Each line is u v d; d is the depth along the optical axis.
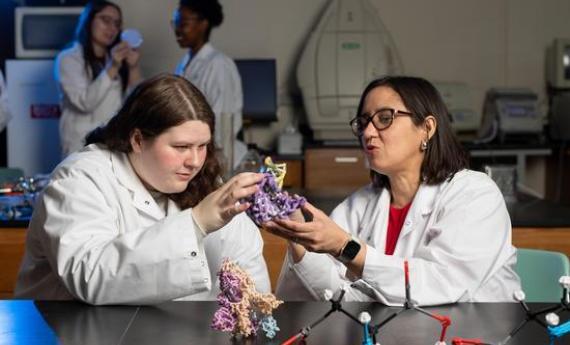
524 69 5.86
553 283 1.89
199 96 1.58
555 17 5.84
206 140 1.59
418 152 1.81
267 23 5.73
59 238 1.51
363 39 5.25
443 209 1.75
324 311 1.38
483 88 5.87
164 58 5.73
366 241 1.90
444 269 1.59
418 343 1.19
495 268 1.67
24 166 5.25
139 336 1.23
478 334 1.23
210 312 1.38
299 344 1.18
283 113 5.77
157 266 1.41
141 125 1.58
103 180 1.64
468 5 5.79
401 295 1.51
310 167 5.14
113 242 1.45
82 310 1.40
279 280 1.75
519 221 2.72
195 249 1.42
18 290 1.73
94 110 4.52
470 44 5.83
